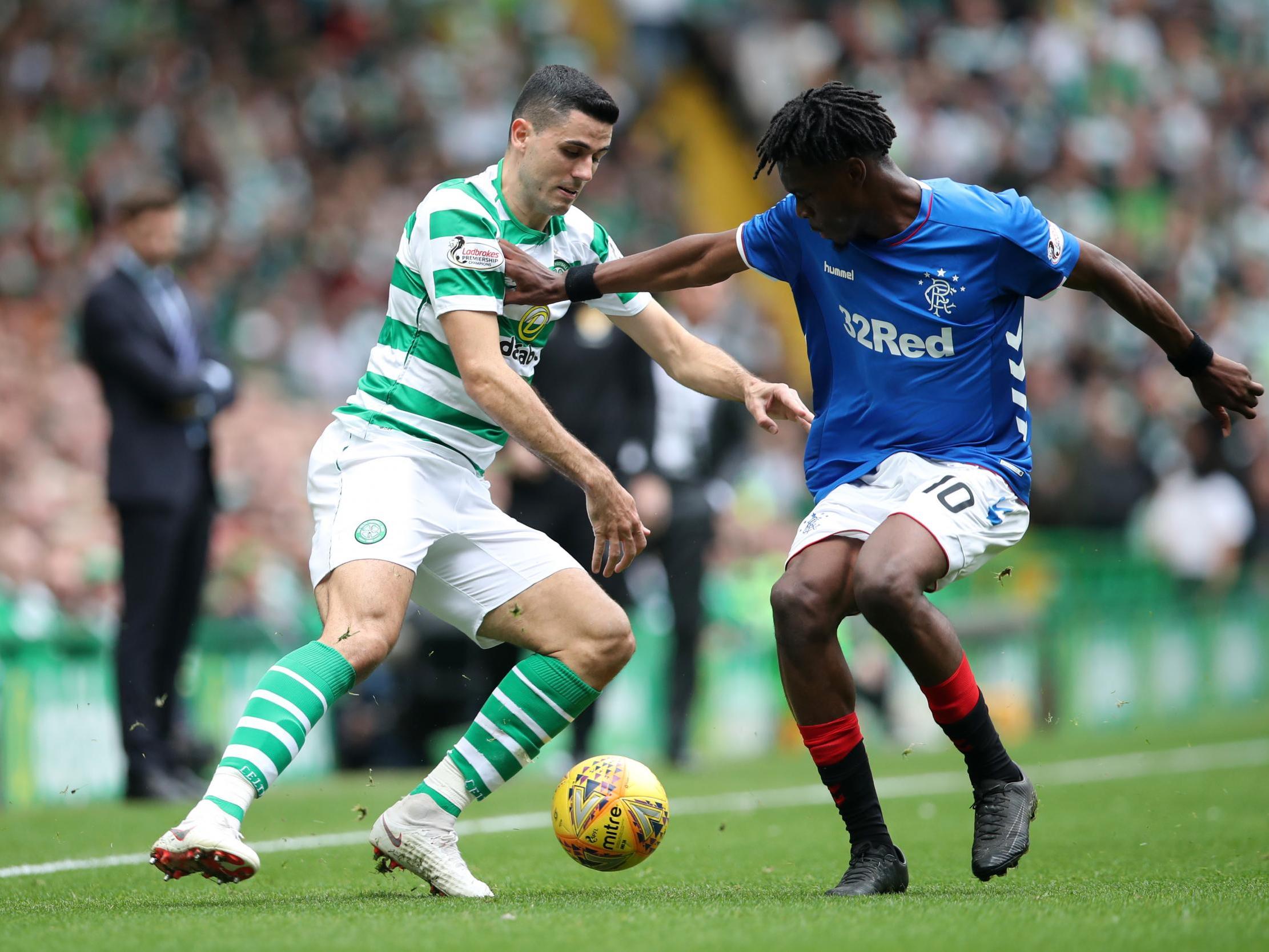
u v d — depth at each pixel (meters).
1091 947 10.15
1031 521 55.91
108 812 24.22
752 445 50.84
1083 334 63.53
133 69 52.06
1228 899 12.79
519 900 13.60
